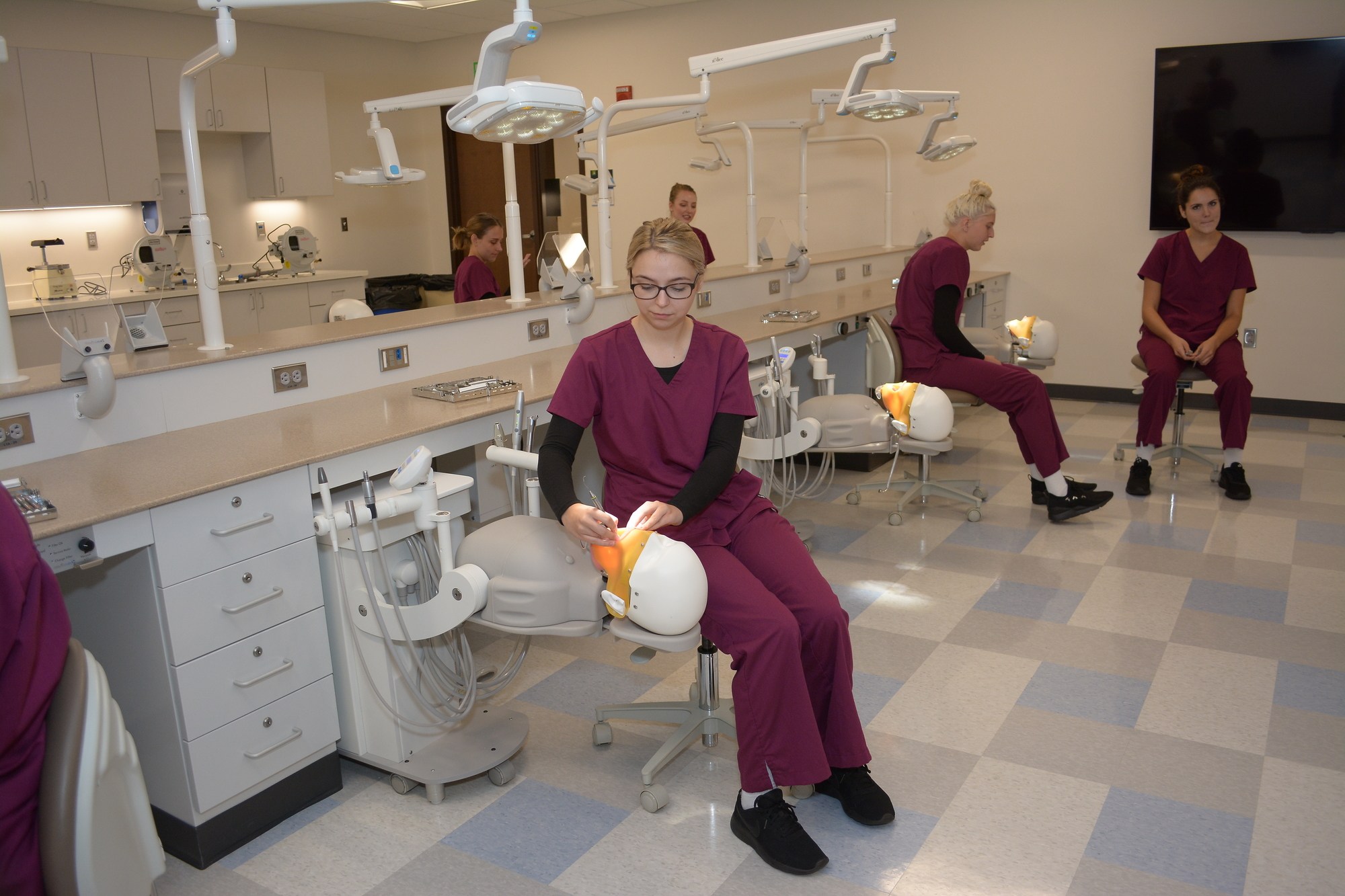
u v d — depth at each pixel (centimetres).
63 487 185
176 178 656
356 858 192
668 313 187
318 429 232
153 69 602
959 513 394
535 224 829
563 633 190
